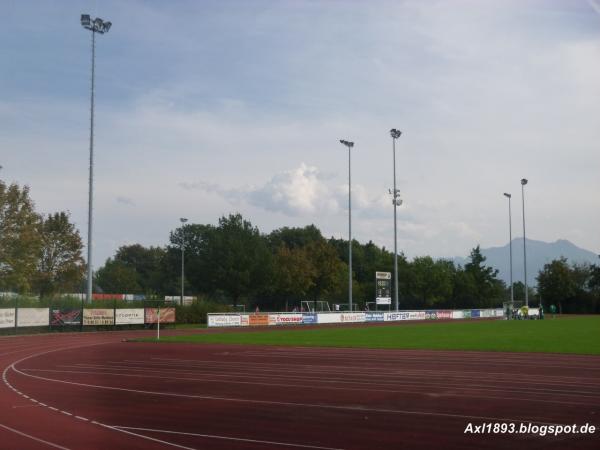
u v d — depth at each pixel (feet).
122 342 132.05
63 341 135.13
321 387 60.49
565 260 390.01
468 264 385.70
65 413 46.98
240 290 267.18
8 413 46.91
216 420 44.24
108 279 414.62
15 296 184.55
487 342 123.44
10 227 182.09
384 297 245.65
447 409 48.03
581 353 98.07
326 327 204.13
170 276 387.34
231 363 84.99
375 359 89.92
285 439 38.37
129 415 46.21
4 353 103.04
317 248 309.83
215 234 272.72
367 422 43.34
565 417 44.80
